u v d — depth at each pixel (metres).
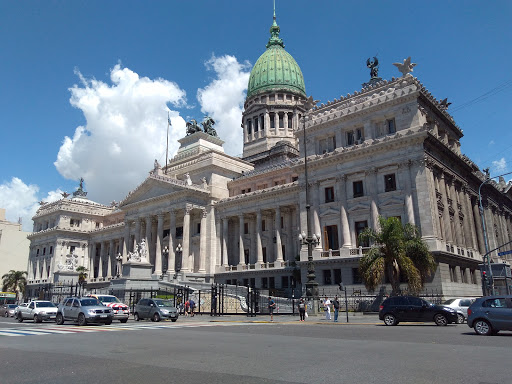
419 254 49.41
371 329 30.27
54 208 125.12
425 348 18.92
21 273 130.12
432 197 57.44
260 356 16.69
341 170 65.69
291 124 126.81
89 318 34.34
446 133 72.00
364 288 58.81
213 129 115.12
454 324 35.09
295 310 52.09
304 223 68.94
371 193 61.72
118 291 61.91
